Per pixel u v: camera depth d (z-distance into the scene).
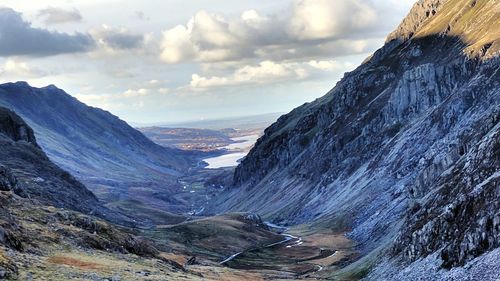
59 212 82.00
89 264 58.78
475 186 93.44
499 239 70.06
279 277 125.06
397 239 112.62
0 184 110.81
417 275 83.88
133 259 73.06
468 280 67.12
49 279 46.91
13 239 57.00
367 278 110.81
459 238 78.12
